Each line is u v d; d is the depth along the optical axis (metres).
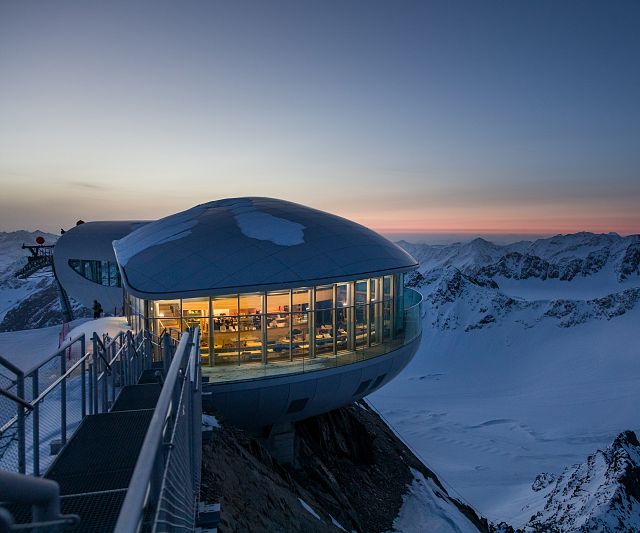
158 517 3.27
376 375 23.45
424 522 24.06
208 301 20.80
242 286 20.52
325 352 22.50
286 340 21.67
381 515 23.27
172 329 19.22
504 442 149.50
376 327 24.41
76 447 7.35
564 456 136.25
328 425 27.56
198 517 7.70
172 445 4.40
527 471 119.81
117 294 45.28
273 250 22.39
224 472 11.94
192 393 7.55
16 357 27.09
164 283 20.45
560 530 77.06
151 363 16.44
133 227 48.41
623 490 82.94
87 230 48.16
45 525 2.53
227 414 20.09
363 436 29.33
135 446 7.41
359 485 25.14
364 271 22.98
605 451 99.00
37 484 2.62
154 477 3.81
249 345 21.14
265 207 26.72
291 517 13.01
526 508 91.94
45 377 15.73
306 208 28.06
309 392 21.09
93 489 6.14
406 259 26.64
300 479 21.88
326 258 22.73
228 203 27.88
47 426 10.20
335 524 17.25
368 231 27.59
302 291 21.92
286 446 22.55
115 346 13.06
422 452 135.25
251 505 11.43
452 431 160.50
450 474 115.06
